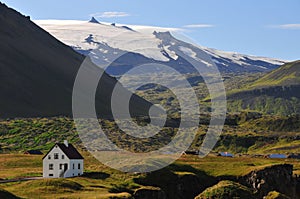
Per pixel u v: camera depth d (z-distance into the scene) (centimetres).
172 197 15250
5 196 11525
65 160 15175
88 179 14712
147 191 14075
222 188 14375
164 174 15738
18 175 15488
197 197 14325
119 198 12425
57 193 12600
